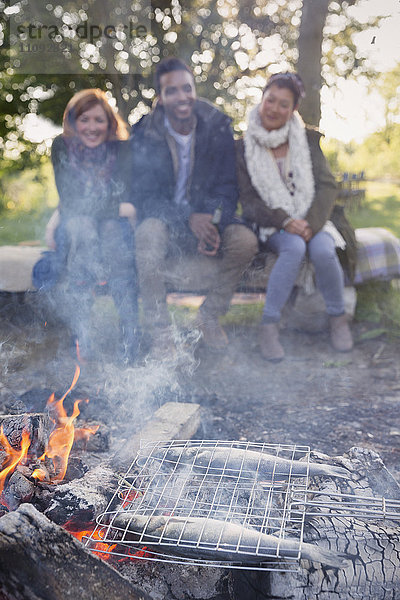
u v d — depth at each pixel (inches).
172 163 144.3
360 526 56.1
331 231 147.1
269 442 94.3
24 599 45.5
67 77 225.6
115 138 139.6
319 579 51.2
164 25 220.4
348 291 158.4
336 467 66.5
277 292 138.7
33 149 247.4
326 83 212.7
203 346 148.5
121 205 140.4
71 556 48.4
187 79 138.9
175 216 141.4
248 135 144.6
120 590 49.2
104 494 62.5
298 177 143.9
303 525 55.5
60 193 138.6
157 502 61.6
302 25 187.8
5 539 46.3
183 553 53.7
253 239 140.3
